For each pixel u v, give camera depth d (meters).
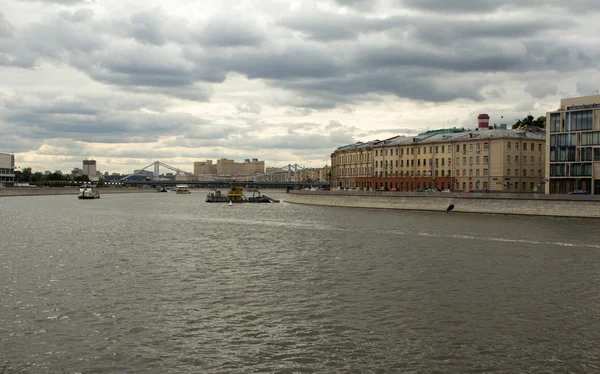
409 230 75.56
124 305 33.00
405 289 36.97
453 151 155.62
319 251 55.34
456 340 26.67
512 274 42.22
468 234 69.50
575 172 113.81
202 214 119.25
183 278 40.97
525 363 23.92
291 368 23.44
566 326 28.84
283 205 166.12
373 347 25.75
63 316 30.59
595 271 43.56
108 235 71.88
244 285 38.44
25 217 106.56
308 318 30.20
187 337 27.14
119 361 24.16
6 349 25.50
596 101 111.69
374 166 188.12
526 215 100.81
